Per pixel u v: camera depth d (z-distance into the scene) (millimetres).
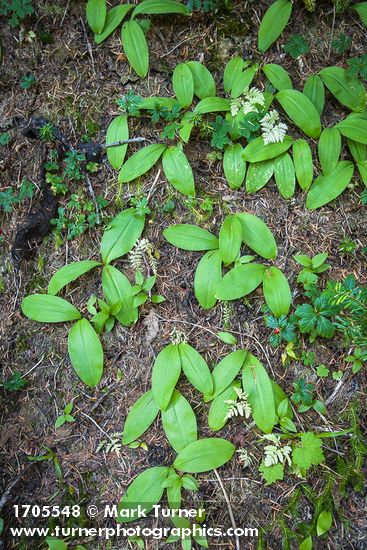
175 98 875
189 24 899
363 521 722
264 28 869
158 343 802
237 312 806
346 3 887
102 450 769
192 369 756
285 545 711
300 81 881
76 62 897
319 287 806
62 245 849
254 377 752
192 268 825
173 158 826
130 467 756
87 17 870
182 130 821
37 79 895
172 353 767
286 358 789
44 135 851
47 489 758
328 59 893
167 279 823
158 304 814
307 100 825
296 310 761
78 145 866
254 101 807
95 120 879
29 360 818
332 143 823
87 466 765
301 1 896
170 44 897
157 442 761
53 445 778
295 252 826
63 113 882
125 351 804
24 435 787
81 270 804
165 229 825
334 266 821
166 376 753
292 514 727
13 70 898
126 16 896
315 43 894
